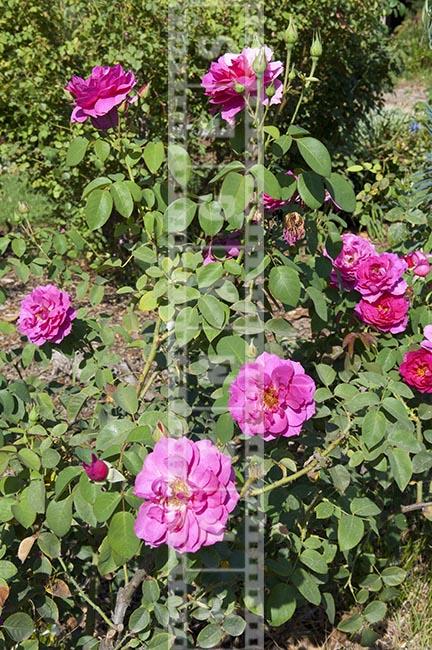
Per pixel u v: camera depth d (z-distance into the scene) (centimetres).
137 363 384
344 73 607
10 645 176
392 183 380
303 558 180
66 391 222
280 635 229
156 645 167
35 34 495
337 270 208
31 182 521
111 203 179
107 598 229
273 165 184
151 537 138
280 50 541
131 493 153
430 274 226
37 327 194
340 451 187
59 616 191
